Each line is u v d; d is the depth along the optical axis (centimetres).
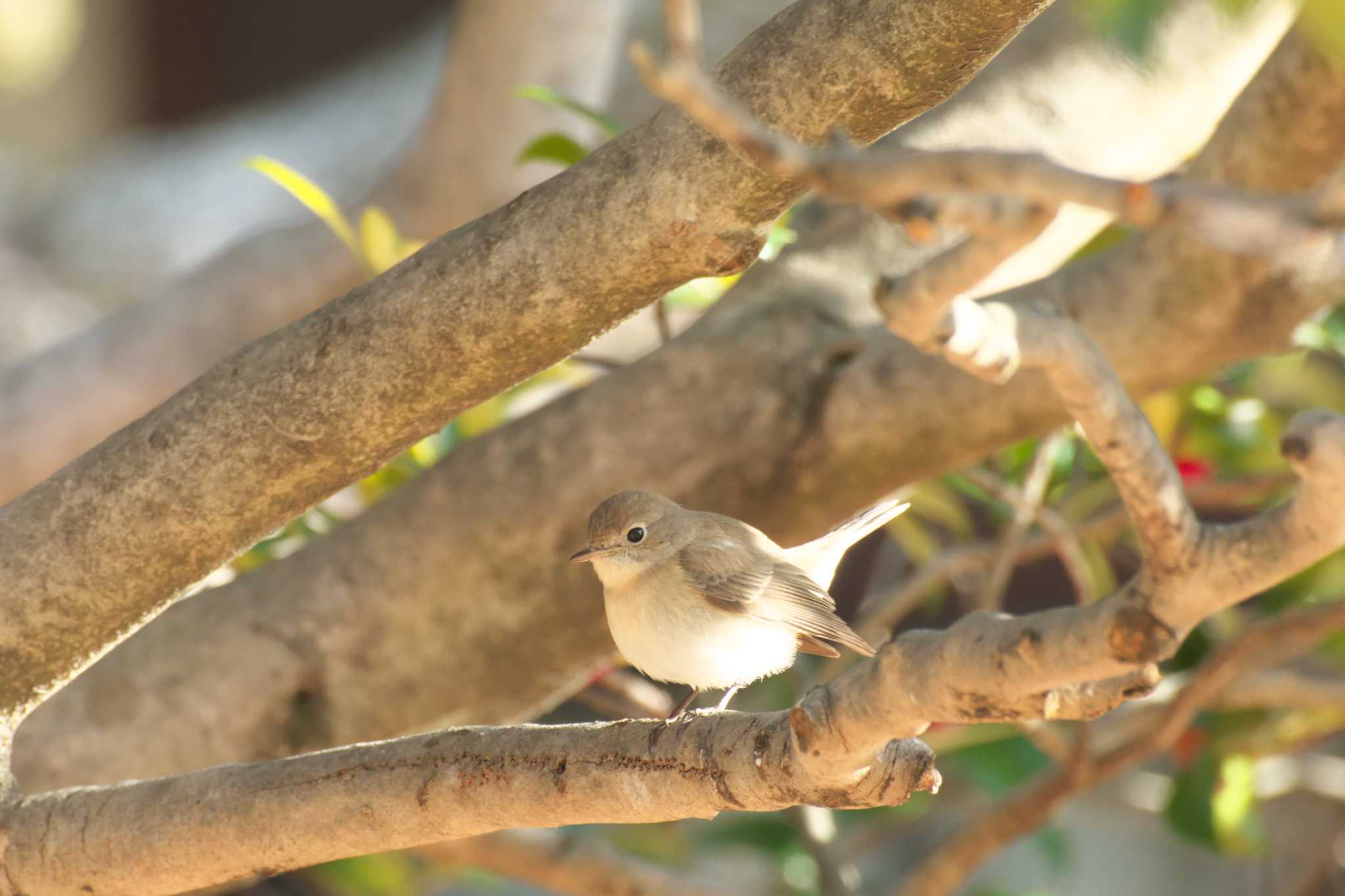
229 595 814
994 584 946
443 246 515
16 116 2816
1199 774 1109
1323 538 423
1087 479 1159
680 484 806
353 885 1260
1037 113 891
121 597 559
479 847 1096
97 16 2903
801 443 795
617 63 1689
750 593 766
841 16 466
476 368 516
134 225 2405
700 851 1399
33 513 556
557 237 494
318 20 3056
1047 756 1117
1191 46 892
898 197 289
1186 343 731
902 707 450
